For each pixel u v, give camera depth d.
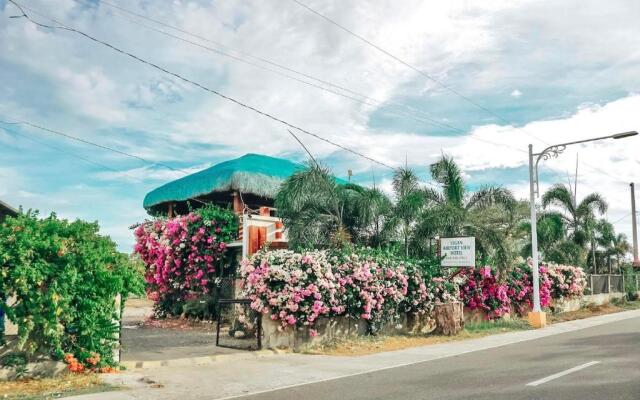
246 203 25.64
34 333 9.48
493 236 20.86
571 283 28.77
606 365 10.65
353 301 15.02
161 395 8.58
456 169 22.66
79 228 10.10
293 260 14.16
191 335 16.33
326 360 12.36
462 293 20.50
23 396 8.24
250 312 15.61
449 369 10.87
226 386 9.30
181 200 24.58
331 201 19.52
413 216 20.56
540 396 7.84
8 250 9.06
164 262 20.67
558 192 35.28
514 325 21.52
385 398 8.03
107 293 10.16
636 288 40.34
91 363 10.03
